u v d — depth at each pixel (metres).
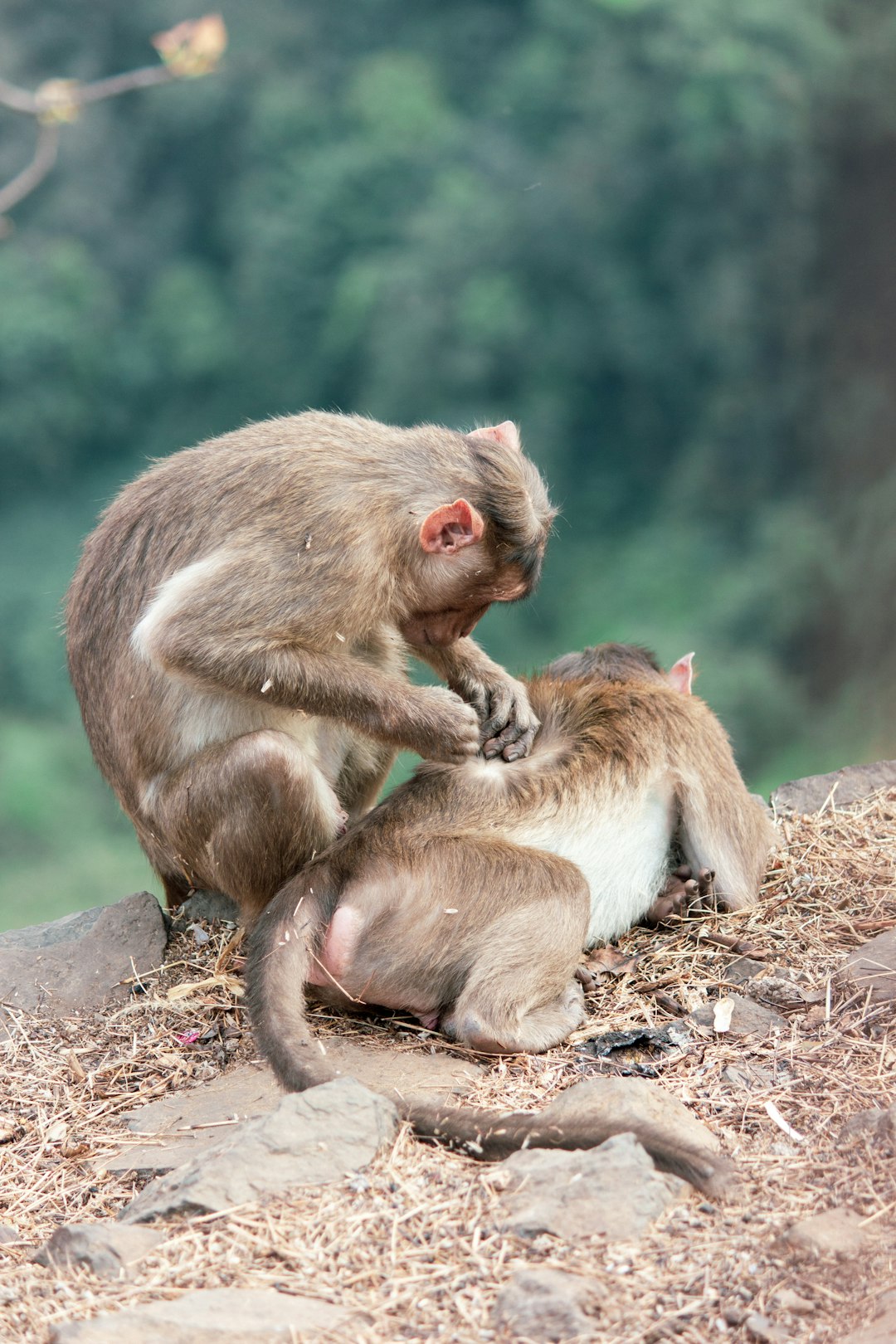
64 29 59.50
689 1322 5.18
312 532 8.14
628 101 52.03
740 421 51.31
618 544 51.91
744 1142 6.41
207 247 60.31
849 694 44.78
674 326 52.59
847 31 51.44
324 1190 6.10
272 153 58.81
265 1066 7.65
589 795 8.36
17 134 58.88
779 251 51.50
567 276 53.38
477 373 53.06
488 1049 7.35
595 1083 6.60
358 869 7.75
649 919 8.62
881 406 49.06
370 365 55.34
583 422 53.88
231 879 8.41
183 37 11.35
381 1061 7.41
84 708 9.22
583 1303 5.25
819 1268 5.40
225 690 8.09
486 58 58.47
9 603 52.41
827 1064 6.98
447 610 8.80
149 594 8.54
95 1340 5.02
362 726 8.06
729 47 49.91
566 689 9.12
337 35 60.03
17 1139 7.26
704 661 45.72
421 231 54.59
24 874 43.72
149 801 8.73
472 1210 5.91
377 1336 5.18
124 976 8.73
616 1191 5.80
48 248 58.22
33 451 56.94
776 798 10.55
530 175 54.28
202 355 58.22
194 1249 5.81
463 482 8.57
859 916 8.48
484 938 7.54
